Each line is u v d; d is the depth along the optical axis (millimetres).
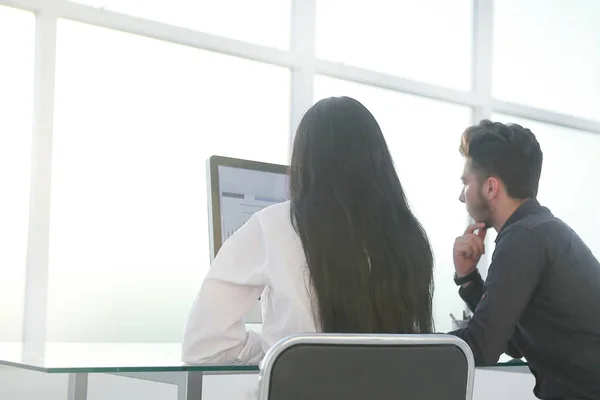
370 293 1728
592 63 5117
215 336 1804
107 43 3438
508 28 4754
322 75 4039
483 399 4090
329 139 1788
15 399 2924
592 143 5145
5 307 3131
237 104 3799
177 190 3621
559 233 2270
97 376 3105
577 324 2236
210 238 2484
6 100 3162
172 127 3611
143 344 2504
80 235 3361
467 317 2621
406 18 4375
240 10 3795
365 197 1763
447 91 4441
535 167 2389
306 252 1742
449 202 4492
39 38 3178
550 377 2312
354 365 1396
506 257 2234
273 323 1794
